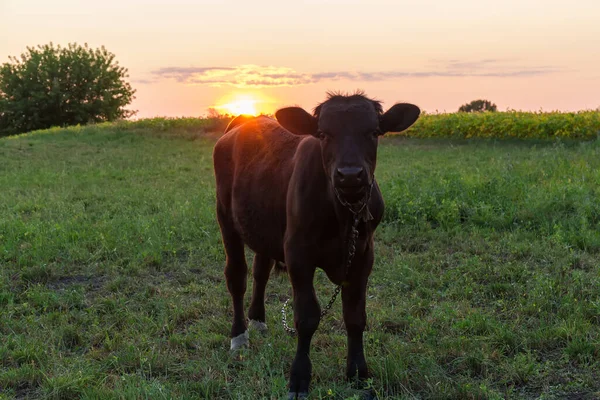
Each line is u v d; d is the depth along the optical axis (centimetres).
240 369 434
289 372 421
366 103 361
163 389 390
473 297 556
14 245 746
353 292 398
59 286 633
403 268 637
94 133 2564
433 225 830
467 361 428
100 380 414
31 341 480
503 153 1623
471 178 1008
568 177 1015
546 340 452
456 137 2167
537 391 392
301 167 386
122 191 1177
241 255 501
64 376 415
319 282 623
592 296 548
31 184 1300
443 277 612
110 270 671
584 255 657
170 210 938
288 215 390
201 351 470
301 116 373
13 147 2144
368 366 420
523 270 614
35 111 4828
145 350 466
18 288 622
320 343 473
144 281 642
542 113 2162
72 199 1102
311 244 380
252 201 448
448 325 497
